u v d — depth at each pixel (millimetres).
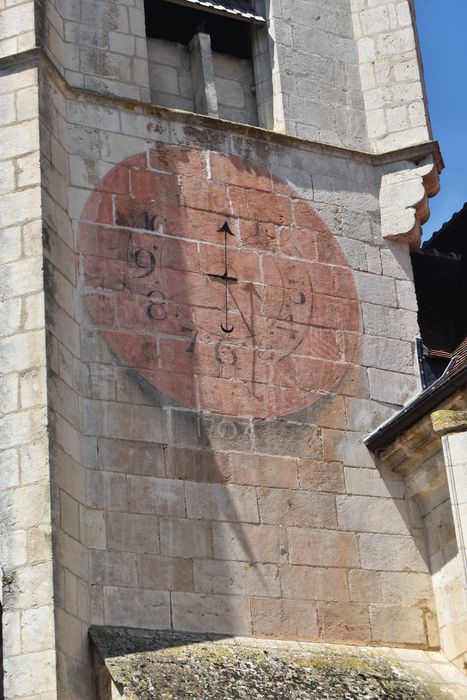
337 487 26766
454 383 26078
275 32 29984
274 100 29656
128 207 27094
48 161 26375
